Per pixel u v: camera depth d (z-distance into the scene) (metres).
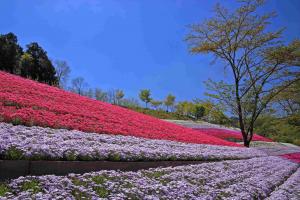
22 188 7.59
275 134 65.44
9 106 16.17
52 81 61.62
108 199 8.17
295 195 15.52
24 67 56.81
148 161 13.50
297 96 45.31
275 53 39.12
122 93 73.69
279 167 23.41
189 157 16.55
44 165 9.32
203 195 10.66
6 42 56.72
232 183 14.19
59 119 16.52
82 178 9.20
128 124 22.06
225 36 40.50
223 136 48.12
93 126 17.48
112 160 11.82
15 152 9.02
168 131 25.11
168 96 76.19
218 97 40.75
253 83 39.81
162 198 9.27
